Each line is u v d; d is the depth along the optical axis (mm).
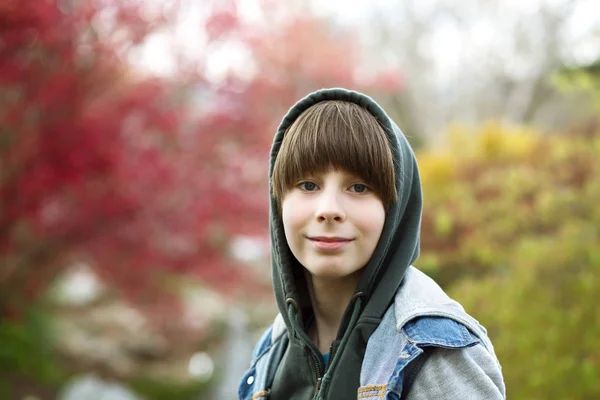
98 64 5391
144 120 5656
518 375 3812
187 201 5789
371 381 1090
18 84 5305
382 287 1162
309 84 7078
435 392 1062
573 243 3885
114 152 5363
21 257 6316
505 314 3914
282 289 1275
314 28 7164
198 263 6082
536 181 4457
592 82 4613
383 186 1137
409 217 1219
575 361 3635
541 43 12703
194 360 8867
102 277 6613
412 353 1060
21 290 6715
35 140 5328
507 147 4902
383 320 1141
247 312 9180
